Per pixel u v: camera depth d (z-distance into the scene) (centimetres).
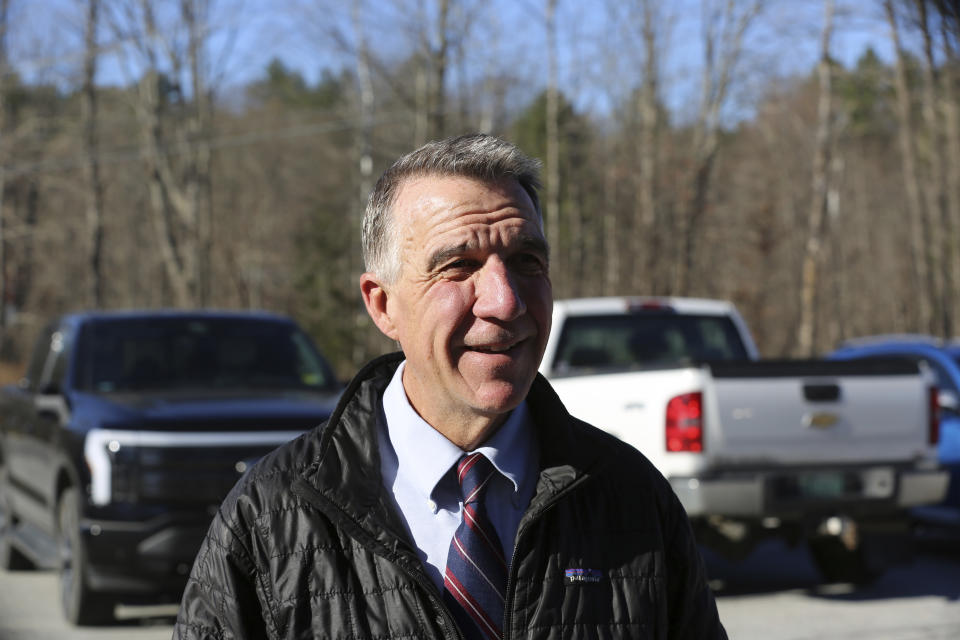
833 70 2661
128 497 619
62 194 5025
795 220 4334
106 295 5800
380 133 3869
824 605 716
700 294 3869
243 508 179
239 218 5438
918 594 748
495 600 174
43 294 5312
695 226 3284
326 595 172
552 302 181
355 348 3569
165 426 627
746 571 847
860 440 683
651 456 678
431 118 3012
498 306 170
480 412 176
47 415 727
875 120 4519
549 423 183
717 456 662
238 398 684
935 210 3064
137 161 5078
